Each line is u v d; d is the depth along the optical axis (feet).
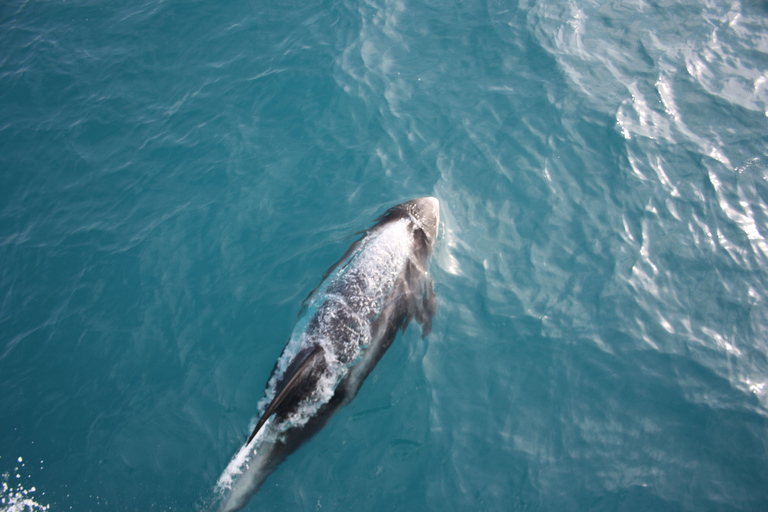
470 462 20.67
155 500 19.80
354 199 30.01
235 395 22.66
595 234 27.76
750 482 19.95
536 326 24.56
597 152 31.17
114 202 31.45
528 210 28.96
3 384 23.93
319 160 32.19
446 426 21.57
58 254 29.09
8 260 28.94
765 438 21.06
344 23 40.19
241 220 29.66
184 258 28.27
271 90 36.47
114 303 26.76
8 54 40.42
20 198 31.96
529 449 21.04
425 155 31.86
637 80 34.63
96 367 24.39
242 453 19.40
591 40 37.32
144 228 29.94
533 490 19.98
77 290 27.45
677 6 39.09
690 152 30.81
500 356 23.70
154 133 35.01
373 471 20.27
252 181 31.53
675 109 32.96
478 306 25.32
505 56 36.81
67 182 32.65
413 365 23.13
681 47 36.40
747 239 27.17
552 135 32.14
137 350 24.81
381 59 37.35
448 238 28.02
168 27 41.88
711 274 26.05
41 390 23.70
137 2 44.55
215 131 34.58
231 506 18.98
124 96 37.45
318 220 29.19
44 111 36.76
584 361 23.47
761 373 22.93
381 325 22.94
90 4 44.68
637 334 24.23
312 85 36.35
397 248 25.18
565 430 21.57
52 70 39.32
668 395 22.41
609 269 26.40
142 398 23.07
